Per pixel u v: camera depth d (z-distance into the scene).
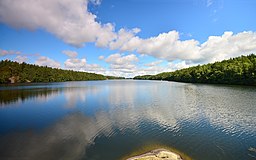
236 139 17.14
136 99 44.44
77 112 29.67
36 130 20.48
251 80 79.19
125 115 26.98
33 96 51.66
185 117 25.28
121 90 71.81
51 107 34.38
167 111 29.39
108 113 28.53
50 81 184.25
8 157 13.88
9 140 17.45
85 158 13.58
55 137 18.16
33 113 29.30
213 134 18.50
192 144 16.05
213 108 31.06
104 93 59.88
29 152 14.69
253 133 18.67
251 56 115.94
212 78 107.12
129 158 13.24
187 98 44.44
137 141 16.80
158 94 55.03
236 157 13.62
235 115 25.94
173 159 12.77
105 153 14.35
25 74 167.88
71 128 21.02
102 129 20.44
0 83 138.38
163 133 18.89
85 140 17.19
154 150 14.74
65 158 13.59
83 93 60.09
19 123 23.48
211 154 14.11
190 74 138.75
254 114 26.41
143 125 21.72
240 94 49.59
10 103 39.34
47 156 14.02
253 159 13.30
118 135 18.42
